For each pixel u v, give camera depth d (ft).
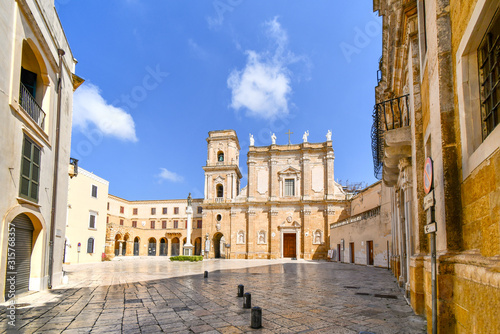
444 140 17.40
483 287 12.33
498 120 13.56
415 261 28.02
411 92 30.30
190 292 41.04
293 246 154.20
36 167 37.96
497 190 12.17
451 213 16.85
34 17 37.11
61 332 22.49
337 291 42.24
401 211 45.24
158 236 197.88
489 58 14.33
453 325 16.08
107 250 148.77
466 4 15.31
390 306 31.63
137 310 29.73
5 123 30.12
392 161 39.37
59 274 47.65
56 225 45.73
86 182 123.75
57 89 45.50
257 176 163.63
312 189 156.04
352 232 115.14
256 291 42.37
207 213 163.53
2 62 29.58
